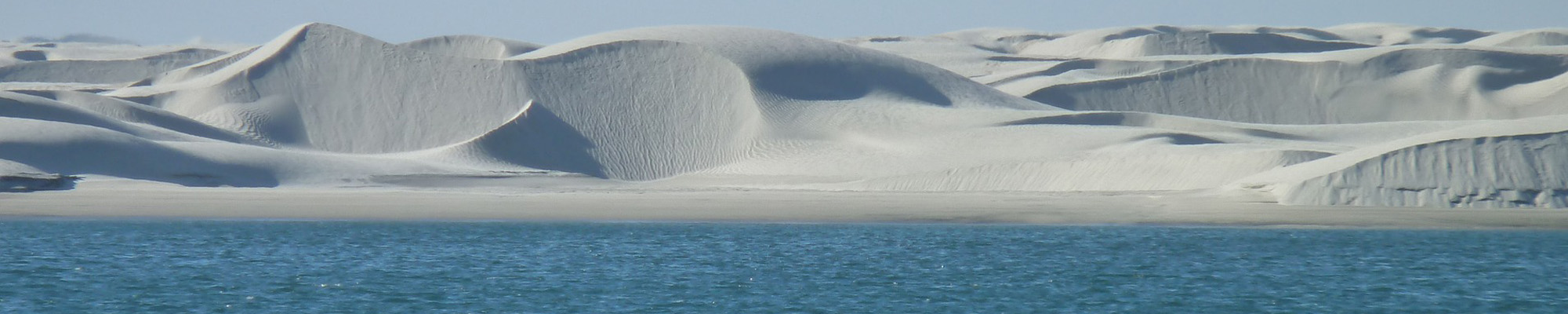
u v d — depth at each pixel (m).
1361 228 75.31
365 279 55.09
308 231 74.31
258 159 121.88
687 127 151.50
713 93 154.62
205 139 137.88
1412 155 86.06
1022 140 143.25
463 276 55.94
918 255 63.28
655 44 160.25
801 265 59.66
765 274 56.62
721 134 150.50
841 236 72.06
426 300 49.81
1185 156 110.19
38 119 128.38
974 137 145.38
